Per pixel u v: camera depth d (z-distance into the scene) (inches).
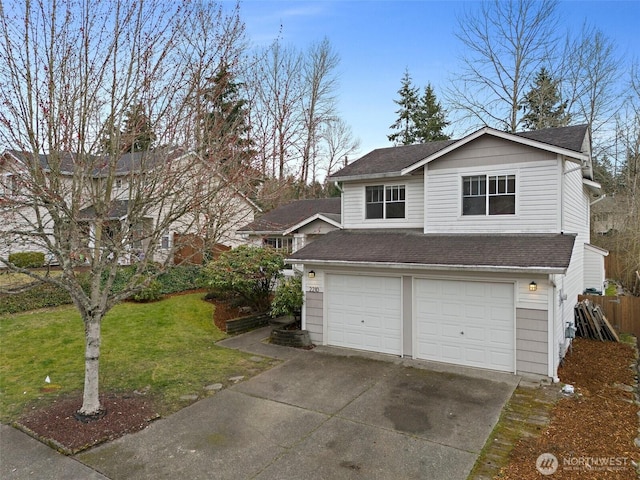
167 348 404.8
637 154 912.9
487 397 289.9
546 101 980.6
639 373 349.4
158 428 244.2
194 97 264.8
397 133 1491.1
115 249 245.8
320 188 1291.8
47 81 224.5
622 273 839.7
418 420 255.3
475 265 334.0
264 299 537.0
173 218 258.1
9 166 225.5
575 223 473.7
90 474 197.8
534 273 320.8
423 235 435.5
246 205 527.8
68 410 261.9
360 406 276.5
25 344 389.1
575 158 373.4
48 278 234.8
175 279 638.5
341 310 419.8
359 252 415.8
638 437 232.8
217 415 262.2
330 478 194.7
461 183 421.7
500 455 214.1
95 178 272.2
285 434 237.8
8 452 217.5
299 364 364.8
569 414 263.0
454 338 363.6
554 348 320.8
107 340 414.3
